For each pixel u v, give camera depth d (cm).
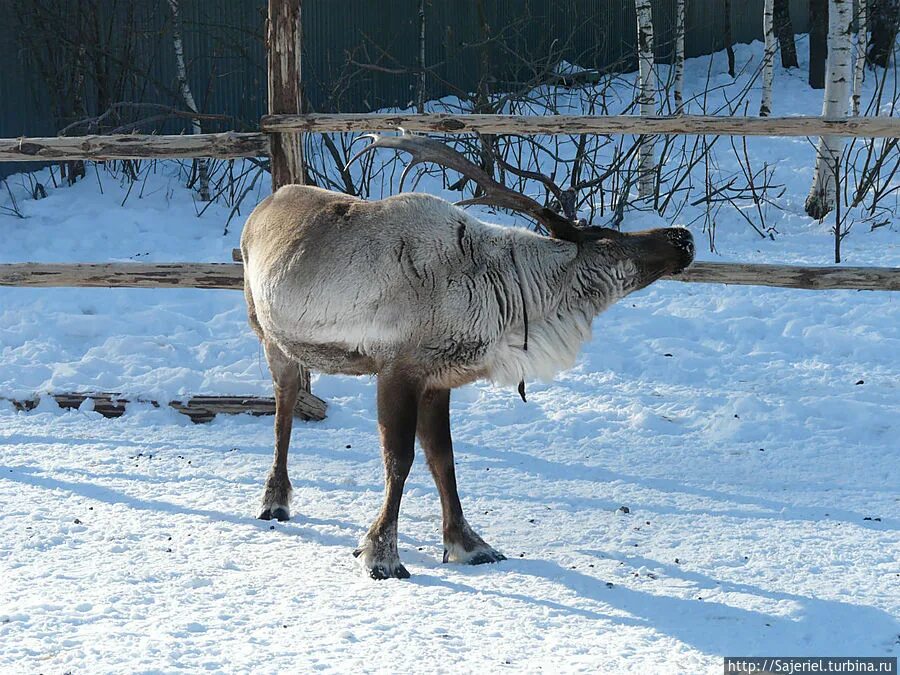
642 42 1506
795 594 474
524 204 526
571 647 420
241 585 480
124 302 1012
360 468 662
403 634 429
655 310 1023
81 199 1411
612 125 722
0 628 422
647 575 498
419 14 1841
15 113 1551
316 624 438
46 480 622
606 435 721
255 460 672
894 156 1672
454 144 1480
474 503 600
